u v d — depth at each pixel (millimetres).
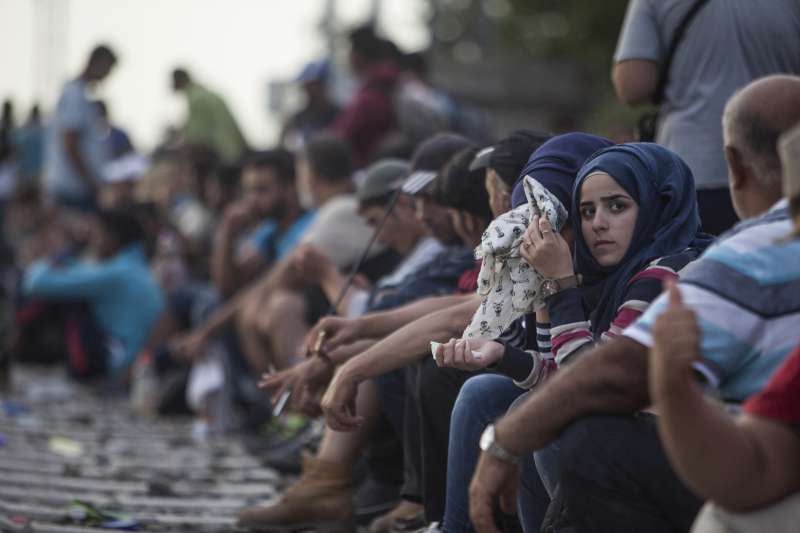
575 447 6309
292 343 16047
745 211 6254
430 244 11633
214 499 12789
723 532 5531
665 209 7375
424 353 8805
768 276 5715
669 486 6191
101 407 21984
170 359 22016
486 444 6375
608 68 52094
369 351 8906
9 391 22469
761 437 5363
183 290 22422
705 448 5281
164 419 20469
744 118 6141
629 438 6242
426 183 10945
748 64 10500
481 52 69312
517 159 8969
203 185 25703
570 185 8086
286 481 14125
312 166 16484
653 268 7141
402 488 10352
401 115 21266
